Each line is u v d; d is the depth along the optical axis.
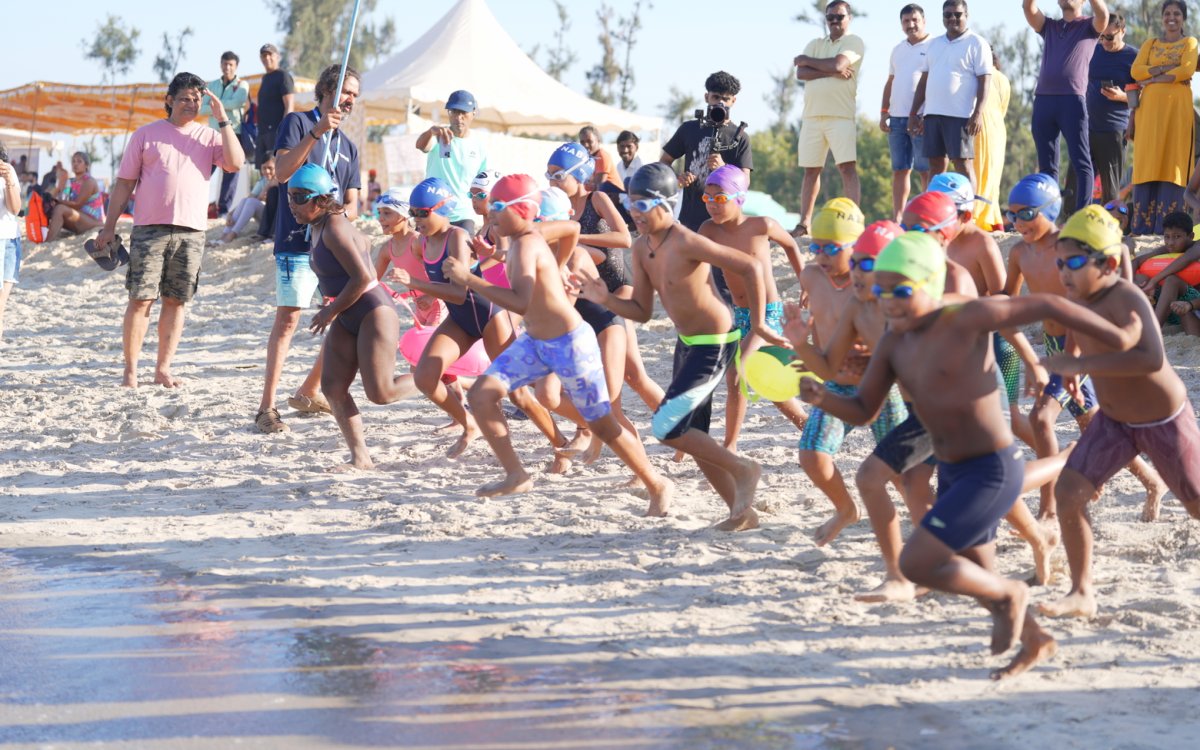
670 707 6.88
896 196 20.92
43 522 11.27
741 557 9.77
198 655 7.73
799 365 9.44
